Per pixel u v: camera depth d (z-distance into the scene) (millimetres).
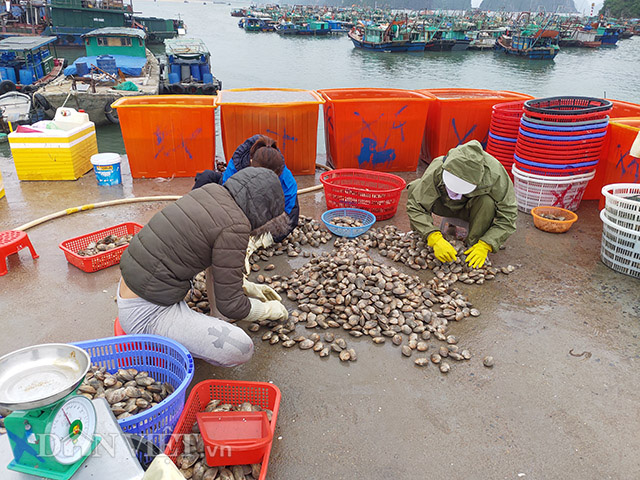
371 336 3049
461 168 3252
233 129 5688
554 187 4730
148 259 2350
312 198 5418
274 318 3014
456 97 6406
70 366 1770
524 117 4746
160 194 5418
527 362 2832
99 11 33250
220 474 1990
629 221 3654
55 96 15109
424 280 3709
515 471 2129
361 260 3629
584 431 2348
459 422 2400
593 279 3758
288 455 2193
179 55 20125
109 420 1853
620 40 66625
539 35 40469
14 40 21078
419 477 2098
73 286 3598
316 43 50062
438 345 2971
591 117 4492
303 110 5684
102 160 5488
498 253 4156
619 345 2988
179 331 2449
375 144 6059
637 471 2135
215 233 2318
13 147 5520
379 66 33531
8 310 3281
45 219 4664
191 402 2248
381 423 2387
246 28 65125
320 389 2605
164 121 5559
